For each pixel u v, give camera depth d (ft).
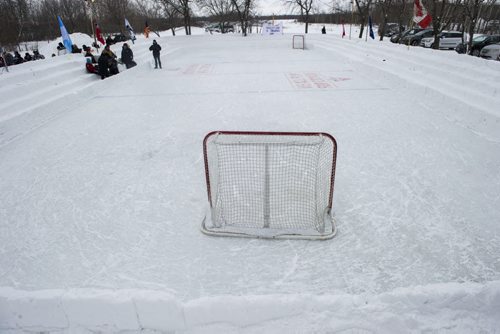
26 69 35.40
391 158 18.86
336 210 14.47
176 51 74.38
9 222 14.43
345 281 10.77
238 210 14.17
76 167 19.34
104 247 12.66
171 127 25.29
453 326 9.07
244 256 12.03
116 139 23.35
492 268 11.03
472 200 14.69
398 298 9.29
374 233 12.96
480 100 24.35
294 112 27.66
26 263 11.96
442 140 20.94
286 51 75.97
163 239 13.03
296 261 11.73
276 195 14.92
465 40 64.03
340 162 18.58
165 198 15.89
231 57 67.31
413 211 14.15
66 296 9.33
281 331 9.15
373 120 25.07
